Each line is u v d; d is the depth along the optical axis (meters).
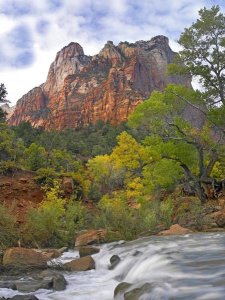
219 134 27.58
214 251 9.04
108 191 47.56
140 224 17.77
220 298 5.12
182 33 28.20
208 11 27.61
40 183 33.97
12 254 10.41
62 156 54.22
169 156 26.58
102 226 18.97
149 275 7.46
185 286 5.97
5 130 53.22
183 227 17.16
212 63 27.73
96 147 90.38
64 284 8.55
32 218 15.51
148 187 28.67
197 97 27.28
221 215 17.73
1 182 31.91
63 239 16.06
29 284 8.71
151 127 26.72
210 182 25.81
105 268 10.43
